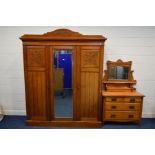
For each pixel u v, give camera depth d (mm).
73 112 3436
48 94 3385
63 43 3184
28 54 3242
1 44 3779
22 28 3719
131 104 3457
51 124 3490
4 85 3949
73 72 3281
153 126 3566
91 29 3711
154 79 3893
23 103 4027
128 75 3768
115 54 3795
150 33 3717
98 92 3352
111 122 3725
